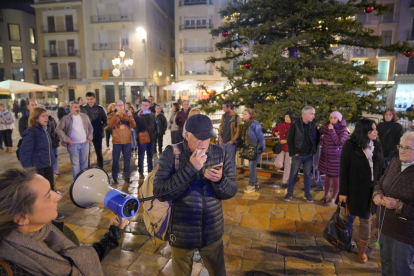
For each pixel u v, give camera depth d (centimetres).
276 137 652
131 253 320
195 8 3344
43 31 3428
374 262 308
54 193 108
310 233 371
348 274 288
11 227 94
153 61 3616
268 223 398
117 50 3316
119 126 559
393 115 512
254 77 666
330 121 448
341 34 651
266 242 348
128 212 122
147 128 611
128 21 3231
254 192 523
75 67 3456
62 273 100
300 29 666
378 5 619
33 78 3950
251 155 500
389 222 219
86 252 109
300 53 655
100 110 632
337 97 570
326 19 598
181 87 1540
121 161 770
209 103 722
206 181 187
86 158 540
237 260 310
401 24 2495
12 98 3102
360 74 609
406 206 206
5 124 896
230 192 186
